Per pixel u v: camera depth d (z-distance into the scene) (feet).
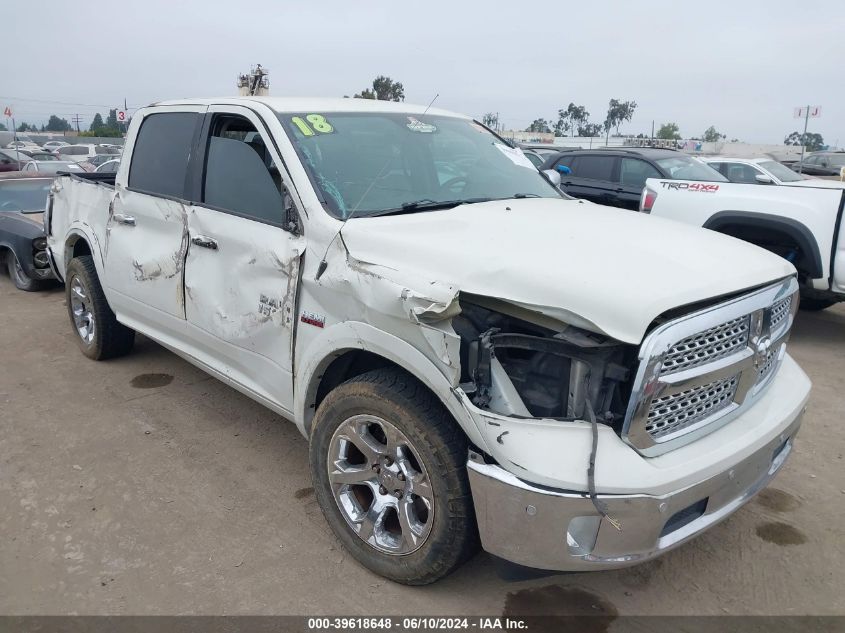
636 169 31.22
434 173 12.13
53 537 10.44
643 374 7.30
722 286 8.11
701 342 7.92
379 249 9.08
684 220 22.45
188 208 12.50
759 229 20.90
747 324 8.55
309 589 9.37
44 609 8.92
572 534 7.54
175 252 12.80
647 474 7.39
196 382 16.61
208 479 12.21
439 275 8.41
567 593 9.42
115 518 10.96
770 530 10.91
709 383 8.07
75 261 17.10
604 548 7.54
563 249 8.68
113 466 12.59
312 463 10.07
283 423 14.49
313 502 11.54
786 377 10.03
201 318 12.20
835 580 9.73
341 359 10.00
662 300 7.45
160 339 14.21
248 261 10.96
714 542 10.61
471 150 13.28
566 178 33.53
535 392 7.91
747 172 36.63
